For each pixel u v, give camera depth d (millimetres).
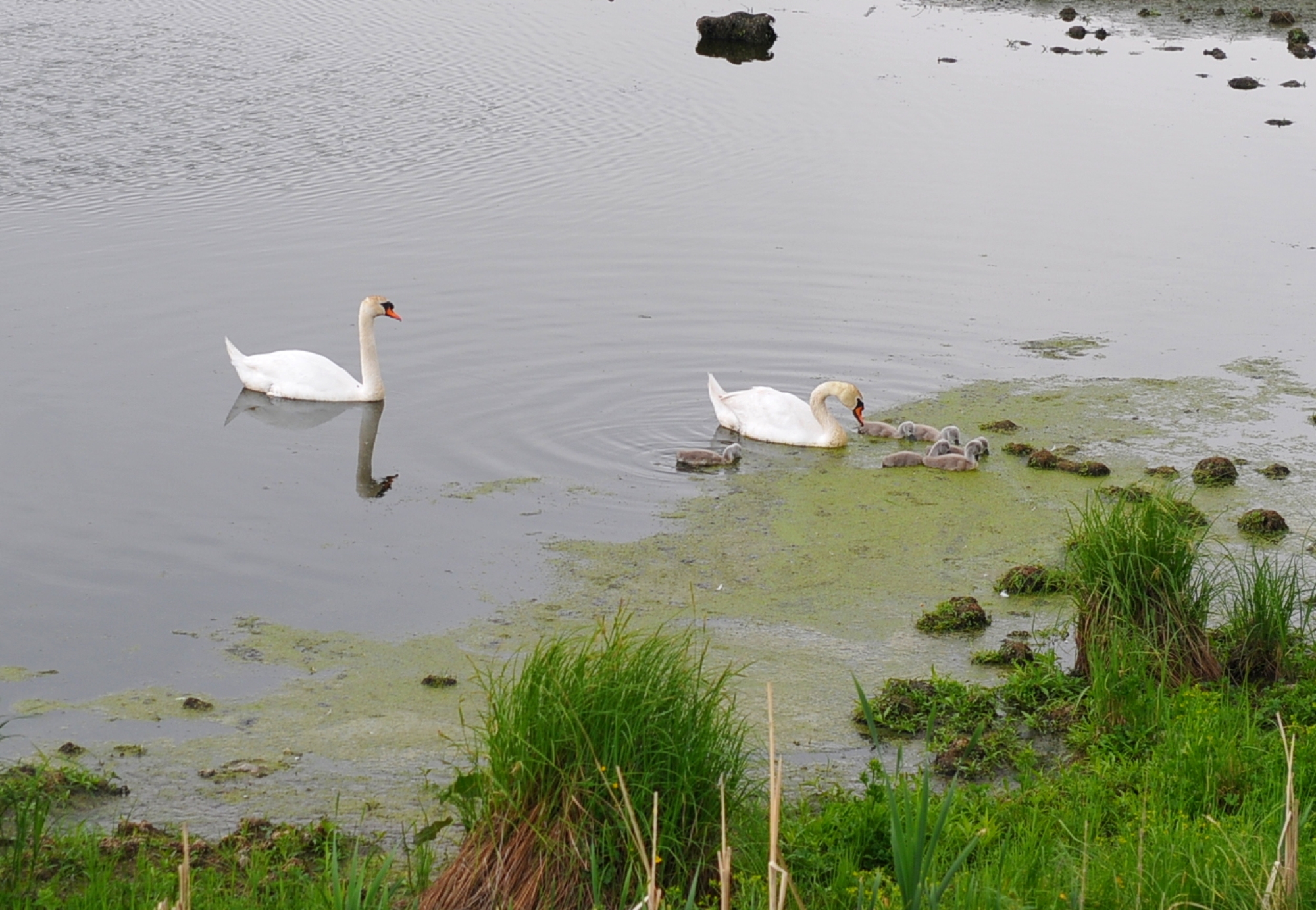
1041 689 10867
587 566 13266
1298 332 20438
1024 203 26234
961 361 19188
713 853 7594
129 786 9562
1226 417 17359
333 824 8922
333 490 14984
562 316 20281
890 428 16938
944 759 9891
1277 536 13836
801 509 14750
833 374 18672
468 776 7684
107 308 19781
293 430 16641
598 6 44625
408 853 7988
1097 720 10180
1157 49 40531
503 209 24891
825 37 41156
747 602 12594
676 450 16328
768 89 34406
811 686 11109
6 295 20031
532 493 14977
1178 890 7145
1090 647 10797
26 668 11242
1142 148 30297
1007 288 21984
